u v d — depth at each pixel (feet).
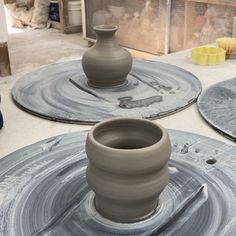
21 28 16.15
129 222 2.21
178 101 3.93
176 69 4.91
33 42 13.94
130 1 10.89
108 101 3.94
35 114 3.74
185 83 4.42
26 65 11.19
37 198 2.41
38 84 4.43
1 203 2.36
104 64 4.04
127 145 2.34
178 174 2.64
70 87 4.32
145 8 10.43
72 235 2.11
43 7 15.78
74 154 2.91
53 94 4.14
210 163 2.78
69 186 2.52
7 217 2.24
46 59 11.87
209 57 5.16
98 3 12.17
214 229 2.14
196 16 9.03
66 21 14.93
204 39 9.05
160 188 2.14
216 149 2.97
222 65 5.22
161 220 2.21
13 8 16.49
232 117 3.58
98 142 2.13
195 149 2.97
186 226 2.17
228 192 2.45
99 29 4.00
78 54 12.37
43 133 3.42
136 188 2.07
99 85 4.26
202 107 3.81
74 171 2.69
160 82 4.45
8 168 2.72
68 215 2.27
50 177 2.62
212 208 2.31
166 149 2.09
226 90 4.25
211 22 8.70
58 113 3.68
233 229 2.14
